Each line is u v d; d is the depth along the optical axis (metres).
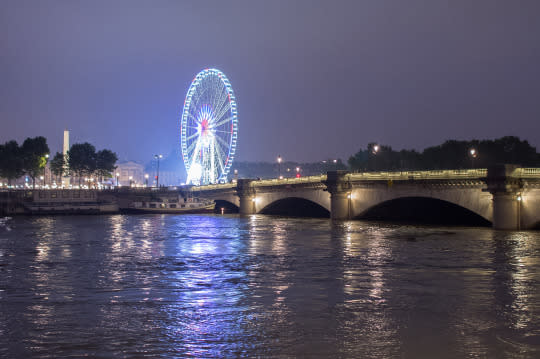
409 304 37.31
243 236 84.00
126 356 27.77
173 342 29.78
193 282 45.72
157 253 64.44
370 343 29.52
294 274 48.97
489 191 81.62
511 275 47.19
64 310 36.25
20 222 125.69
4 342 29.78
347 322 33.22
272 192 139.50
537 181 79.25
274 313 35.25
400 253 60.72
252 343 29.58
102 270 52.12
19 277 48.38
